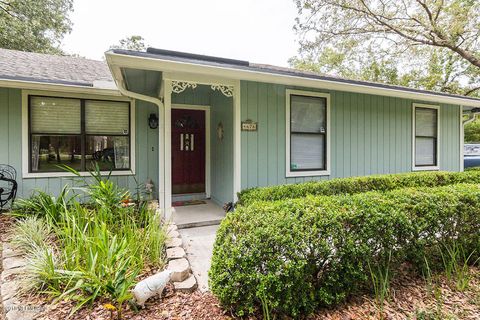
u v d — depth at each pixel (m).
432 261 2.77
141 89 5.31
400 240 2.52
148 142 5.79
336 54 13.27
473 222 2.95
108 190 4.02
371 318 2.06
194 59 3.64
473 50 10.46
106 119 5.46
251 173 4.72
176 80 4.15
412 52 12.42
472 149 10.19
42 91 4.95
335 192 4.54
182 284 2.38
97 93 5.20
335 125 5.58
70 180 5.20
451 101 6.45
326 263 2.20
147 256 2.83
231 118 4.88
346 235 2.26
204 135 6.29
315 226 2.16
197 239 3.82
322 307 2.18
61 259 2.62
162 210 4.43
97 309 2.05
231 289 1.99
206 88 5.91
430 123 6.97
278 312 2.03
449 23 9.93
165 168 4.26
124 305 2.11
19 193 4.84
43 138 5.03
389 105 6.29
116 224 3.42
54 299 2.16
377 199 2.68
